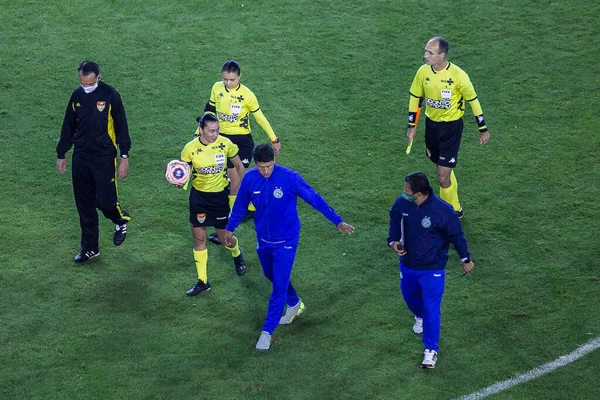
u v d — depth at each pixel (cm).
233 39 3145
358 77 2953
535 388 1739
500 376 1777
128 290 2044
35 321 1931
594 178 2444
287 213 1809
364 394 1733
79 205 2077
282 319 1942
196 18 3269
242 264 2111
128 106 2780
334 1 3384
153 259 2162
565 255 2150
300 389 1745
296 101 2827
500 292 2033
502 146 2605
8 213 2295
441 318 1955
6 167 2475
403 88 2898
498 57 3047
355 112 2778
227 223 1970
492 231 2250
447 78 2147
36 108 2752
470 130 2680
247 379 1772
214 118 1902
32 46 3070
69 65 2973
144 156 2555
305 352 1855
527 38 3152
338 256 2180
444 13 3303
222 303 2014
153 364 1809
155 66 2988
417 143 2628
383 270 2128
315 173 2492
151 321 1945
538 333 1898
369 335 1906
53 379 1761
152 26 3209
